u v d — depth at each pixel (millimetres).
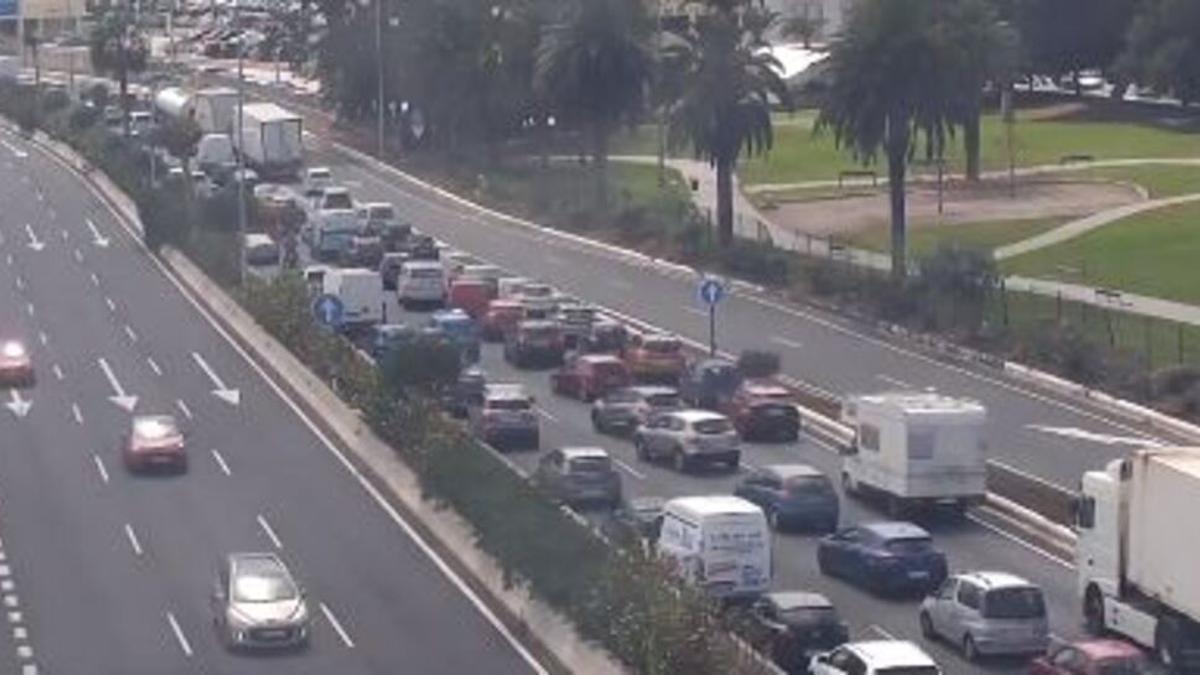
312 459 86562
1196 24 195875
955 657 59562
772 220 151500
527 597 63781
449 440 79562
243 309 116688
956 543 72250
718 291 100875
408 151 193000
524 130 188750
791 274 126188
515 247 144500
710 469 82375
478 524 70500
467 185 172000
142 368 106375
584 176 171875
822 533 73688
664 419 84000
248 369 105812
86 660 60344
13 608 66062
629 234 144125
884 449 76375
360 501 79562
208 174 176375
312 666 59781
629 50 149250
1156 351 99688
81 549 73250
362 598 66750
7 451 89125
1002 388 97500
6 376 101875
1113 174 165000
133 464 84625
